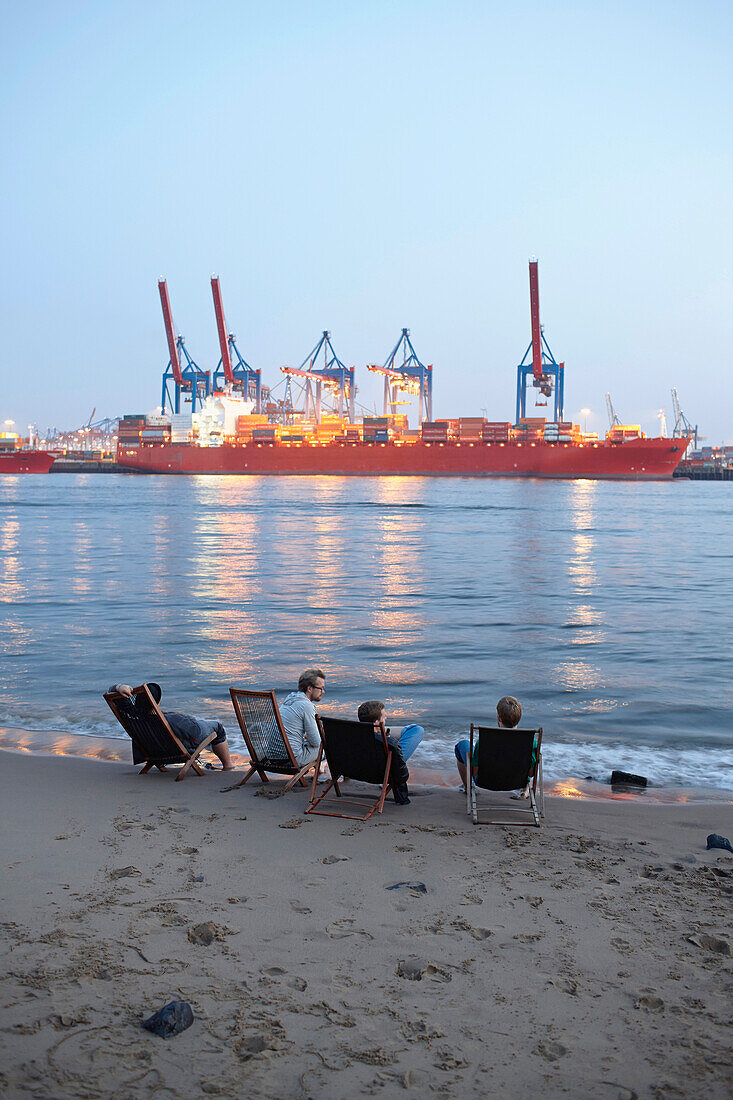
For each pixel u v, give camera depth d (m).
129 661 13.29
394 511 69.44
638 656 13.93
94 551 34.41
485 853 5.54
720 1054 3.29
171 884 4.91
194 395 197.12
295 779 6.97
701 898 4.82
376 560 31.08
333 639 15.31
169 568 27.84
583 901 4.76
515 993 3.72
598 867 5.31
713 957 4.10
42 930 4.28
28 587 22.73
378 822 6.17
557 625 17.00
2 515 63.03
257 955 4.04
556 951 4.14
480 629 16.48
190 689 11.46
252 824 6.07
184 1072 3.13
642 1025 3.49
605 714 10.27
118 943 4.14
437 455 161.75
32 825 5.99
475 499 92.25
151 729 7.23
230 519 58.28
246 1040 3.33
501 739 6.09
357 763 6.54
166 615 18.02
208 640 15.14
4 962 3.93
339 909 4.60
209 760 8.10
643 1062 3.23
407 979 3.84
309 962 3.98
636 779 7.50
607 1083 3.10
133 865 5.23
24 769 7.59
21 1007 3.54
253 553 33.72
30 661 13.30
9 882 4.92
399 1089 3.05
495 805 6.65
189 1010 3.45
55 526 50.88
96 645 14.62
